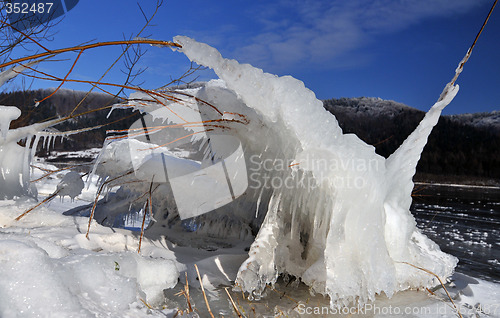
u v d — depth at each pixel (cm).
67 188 410
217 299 286
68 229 354
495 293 322
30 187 415
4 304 171
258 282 279
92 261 225
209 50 256
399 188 303
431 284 307
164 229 436
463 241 620
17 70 376
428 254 318
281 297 300
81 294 203
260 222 407
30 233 318
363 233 259
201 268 327
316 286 282
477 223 831
